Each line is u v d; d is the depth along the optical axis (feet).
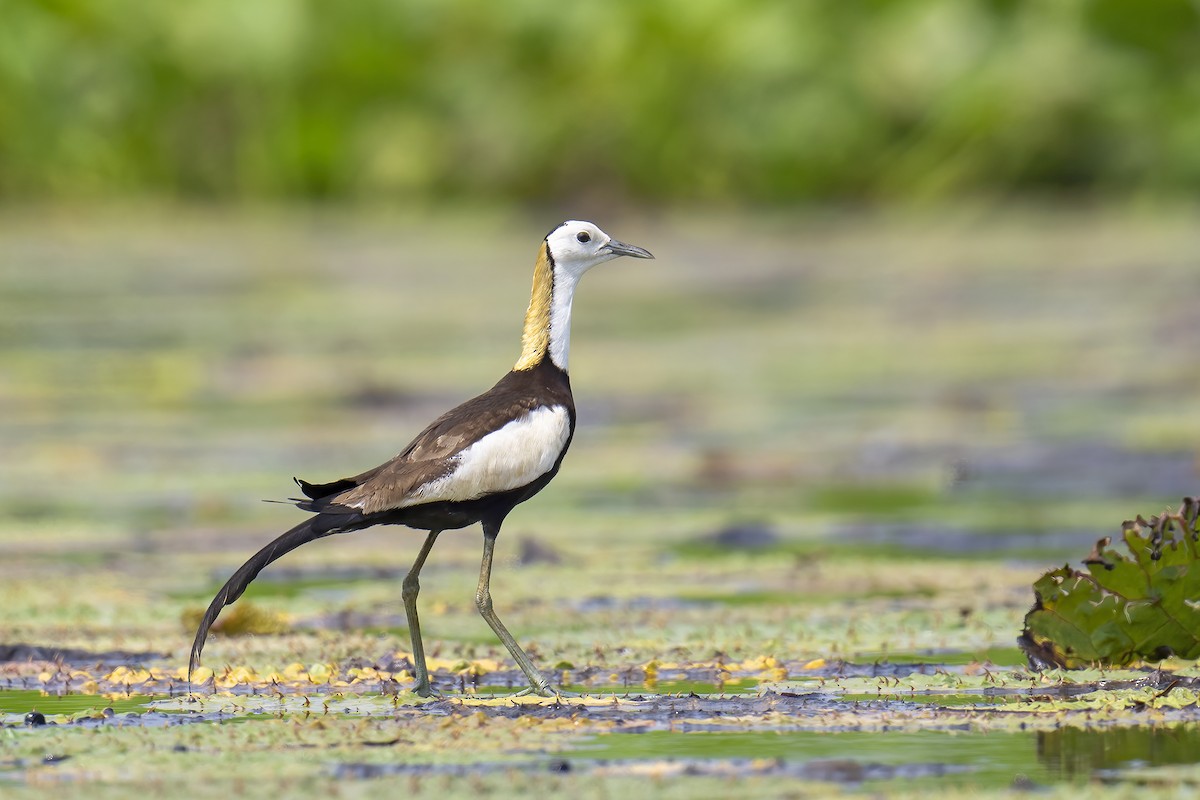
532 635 30.14
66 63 117.19
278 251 101.09
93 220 113.50
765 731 23.12
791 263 97.86
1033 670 26.63
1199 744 22.26
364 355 69.00
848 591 33.73
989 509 43.06
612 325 80.43
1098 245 100.37
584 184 119.24
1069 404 58.90
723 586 34.45
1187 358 67.46
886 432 54.34
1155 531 26.55
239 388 62.95
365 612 32.32
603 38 119.34
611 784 20.43
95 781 20.77
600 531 40.60
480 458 25.57
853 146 118.52
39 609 32.24
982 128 117.29
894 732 23.02
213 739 22.71
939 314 80.18
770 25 119.14
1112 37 117.70
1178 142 116.37
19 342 73.20
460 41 120.16
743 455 50.75
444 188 119.03
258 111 118.83
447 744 22.43
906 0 120.26
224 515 42.65
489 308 81.41
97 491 45.19
